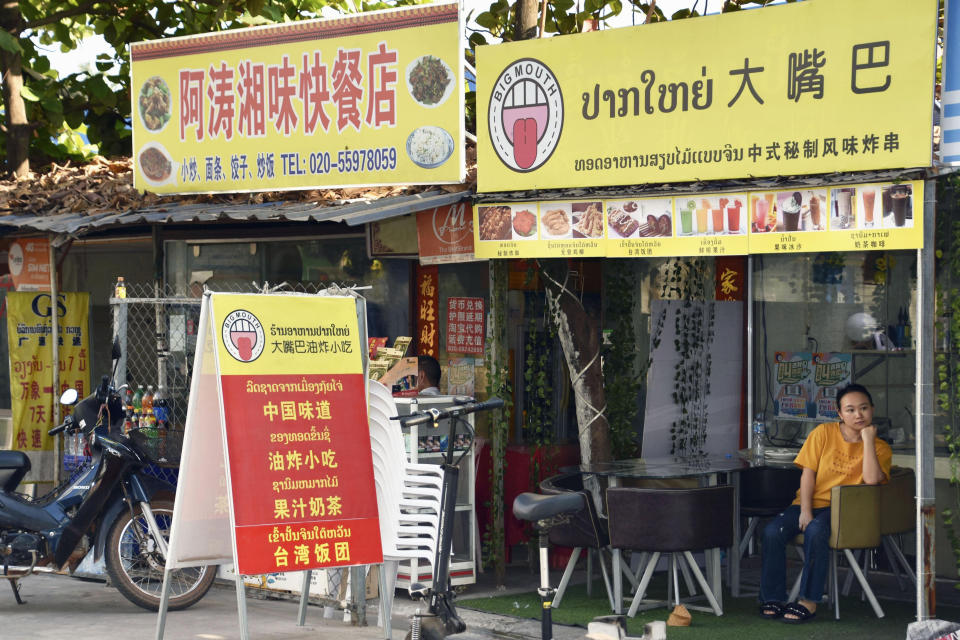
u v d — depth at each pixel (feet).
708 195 21.13
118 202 30.35
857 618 22.88
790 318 28.71
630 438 29.25
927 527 19.17
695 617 23.02
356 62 26.17
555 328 28.48
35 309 31.01
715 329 29.12
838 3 19.69
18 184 36.65
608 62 22.27
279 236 32.89
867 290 27.40
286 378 20.40
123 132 43.88
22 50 39.47
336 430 20.67
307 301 20.97
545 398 28.89
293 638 21.49
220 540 20.43
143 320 36.17
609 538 22.66
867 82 19.47
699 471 23.59
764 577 23.06
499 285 25.63
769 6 20.43
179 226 34.19
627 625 22.35
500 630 22.24
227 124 28.12
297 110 27.04
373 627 22.56
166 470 25.20
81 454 29.55
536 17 29.19
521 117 23.35
